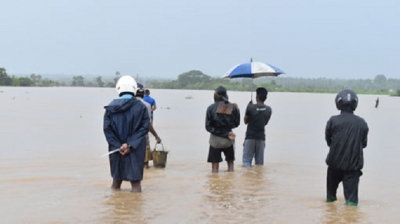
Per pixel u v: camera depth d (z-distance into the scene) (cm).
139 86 1388
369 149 2167
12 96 6975
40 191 1145
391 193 1245
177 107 5303
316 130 2991
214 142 1433
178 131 2722
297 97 10819
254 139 1571
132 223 912
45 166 1487
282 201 1114
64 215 952
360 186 1339
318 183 1332
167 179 1335
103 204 1037
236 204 1075
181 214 983
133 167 1133
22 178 1293
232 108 1427
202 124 3198
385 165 1717
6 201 1051
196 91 13812
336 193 1202
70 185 1215
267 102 7719
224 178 1366
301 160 1759
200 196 1140
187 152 1905
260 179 1368
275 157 1831
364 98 11706
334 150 1072
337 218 983
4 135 2298
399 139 2606
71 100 6316
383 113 5231
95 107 4791
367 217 995
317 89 17325
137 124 1130
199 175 1404
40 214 955
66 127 2747
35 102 5553
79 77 18338
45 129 2616
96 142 2106
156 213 984
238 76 1557
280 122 3647
